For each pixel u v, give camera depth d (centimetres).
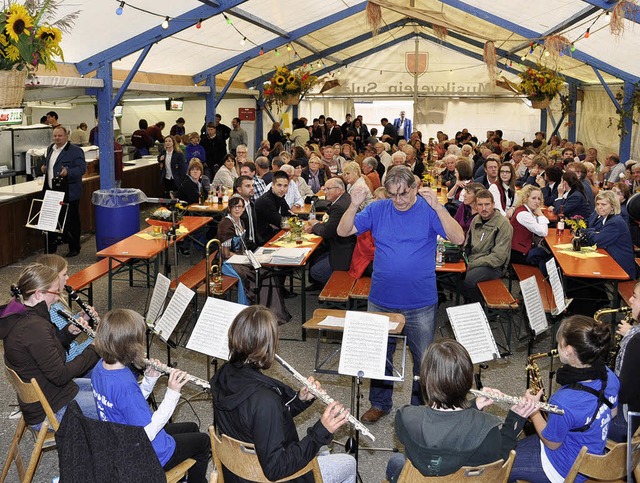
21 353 399
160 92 1406
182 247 1062
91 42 1006
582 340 337
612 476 331
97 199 995
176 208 830
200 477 384
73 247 1056
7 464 416
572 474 327
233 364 311
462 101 2403
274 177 848
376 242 505
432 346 313
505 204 959
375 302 510
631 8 903
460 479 301
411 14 959
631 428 322
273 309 718
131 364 349
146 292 862
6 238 980
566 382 342
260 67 1969
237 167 1299
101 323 341
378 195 773
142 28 1023
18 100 546
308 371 628
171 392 342
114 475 294
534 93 1783
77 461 296
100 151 1057
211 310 415
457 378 304
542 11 1188
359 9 1491
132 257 718
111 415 339
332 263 784
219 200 1069
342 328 461
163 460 352
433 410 308
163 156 1374
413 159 1441
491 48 1056
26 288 406
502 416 539
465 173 1038
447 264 716
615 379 350
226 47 1448
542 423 352
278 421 298
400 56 2403
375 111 2528
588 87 1961
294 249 740
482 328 418
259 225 839
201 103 2059
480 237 733
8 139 1231
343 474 353
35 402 398
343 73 2444
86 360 412
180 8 996
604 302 729
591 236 757
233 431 308
